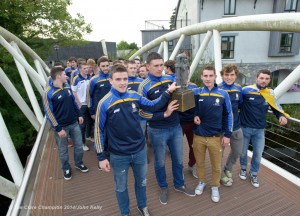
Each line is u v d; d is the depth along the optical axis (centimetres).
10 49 650
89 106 410
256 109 300
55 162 405
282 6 1362
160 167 286
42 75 832
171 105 242
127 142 226
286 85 399
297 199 291
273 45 1418
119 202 246
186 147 452
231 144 312
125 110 220
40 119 573
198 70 1101
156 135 271
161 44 955
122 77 214
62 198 305
